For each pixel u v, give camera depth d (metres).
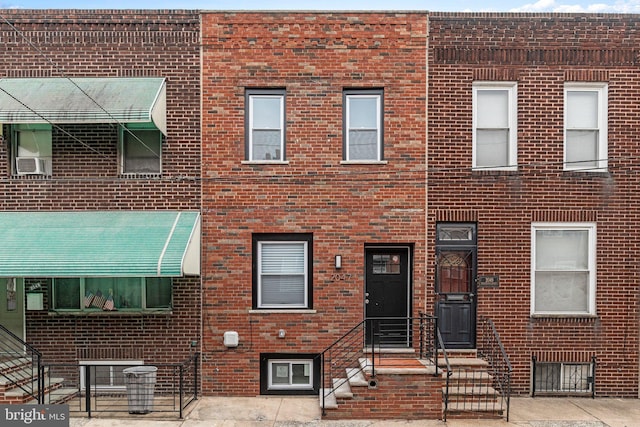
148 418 8.38
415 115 9.81
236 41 9.81
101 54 9.79
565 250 9.95
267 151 9.96
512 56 9.84
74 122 8.91
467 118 9.82
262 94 9.92
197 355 9.52
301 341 9.70
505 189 9.79
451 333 9.80
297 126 9.81
